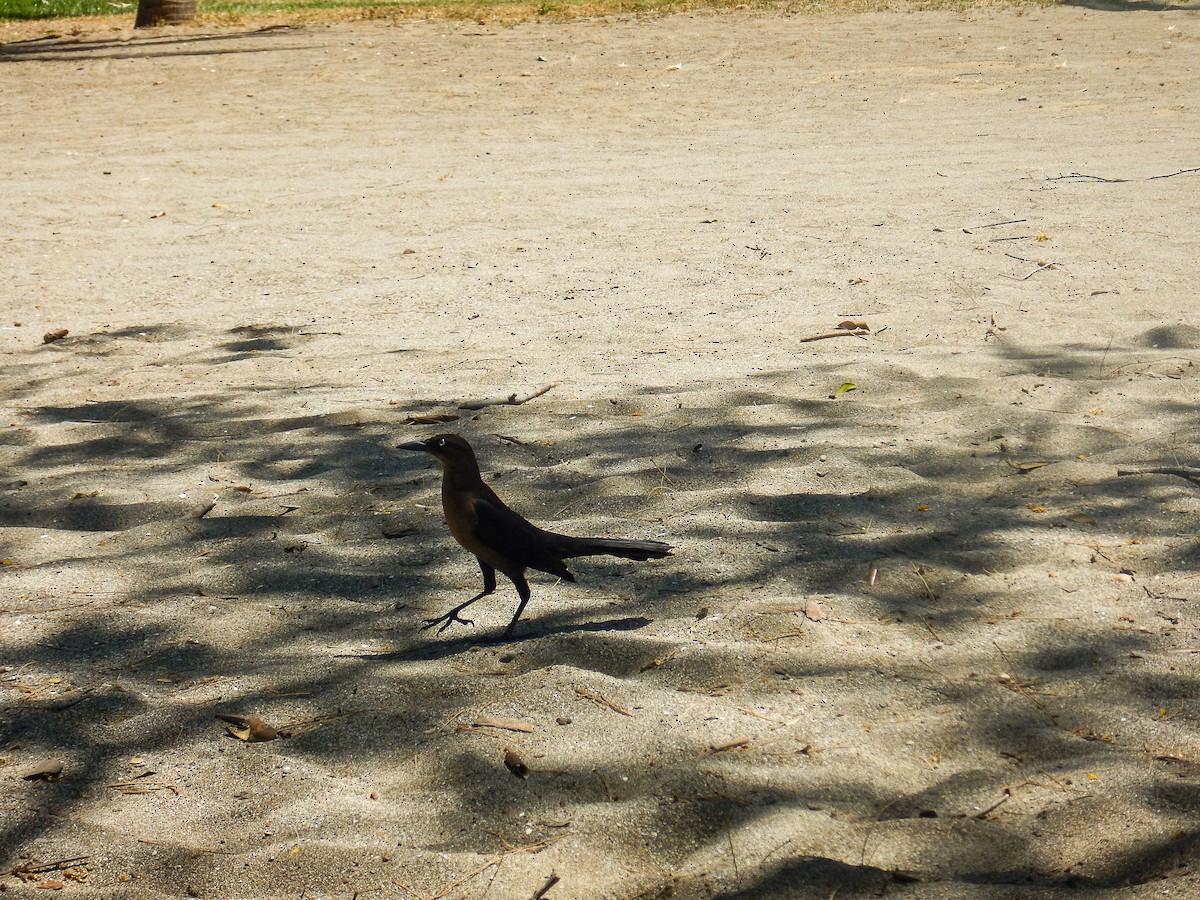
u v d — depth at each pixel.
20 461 6.54
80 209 12.48
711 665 4.23
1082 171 12.44
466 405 7.12
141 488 6.08
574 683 4.09
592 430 6.64
